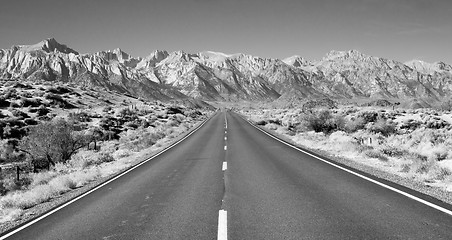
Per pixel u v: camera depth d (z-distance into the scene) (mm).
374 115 43281
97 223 7516
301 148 21000
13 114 43625
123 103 79625
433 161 12805
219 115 97625
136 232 6695
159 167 15992
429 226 6176
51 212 8938
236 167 14484
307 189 9680
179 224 7027
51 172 19141
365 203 7914
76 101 65938
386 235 5824
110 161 22359
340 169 12867
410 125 38656
